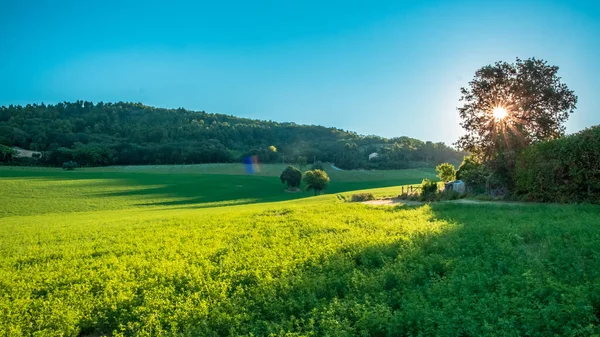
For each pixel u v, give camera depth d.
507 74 31.83
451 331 6.37
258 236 17.86
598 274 8.44
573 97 30.31
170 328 8.28
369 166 131.12
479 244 12.39
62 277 12.95
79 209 58.97
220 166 131.75
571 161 22.33
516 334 6.23
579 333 6.06
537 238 12.66
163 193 79.88
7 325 8.79
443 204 25.62
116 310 9.47
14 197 67.38
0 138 130.00
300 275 10.62
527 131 30.05
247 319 8.30
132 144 141.88
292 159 137.88
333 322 7.30
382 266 10.93
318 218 23.00
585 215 16.64
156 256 15.18
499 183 28.88
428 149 147.25
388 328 6.91
